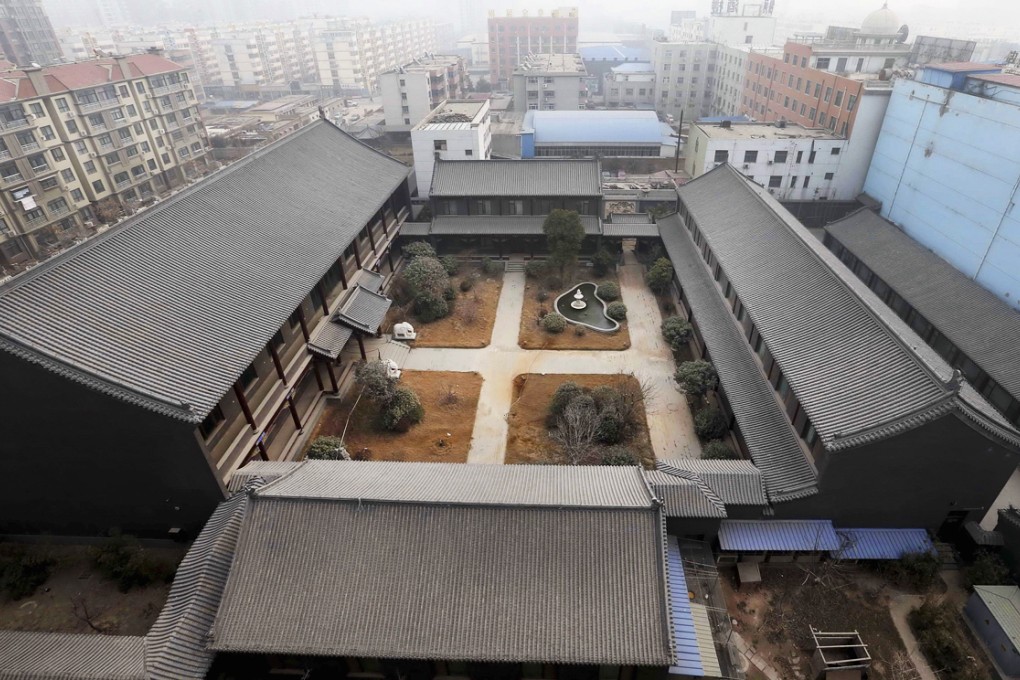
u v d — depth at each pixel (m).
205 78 150.00
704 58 107.44
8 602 25.56
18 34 119.88
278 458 31.88
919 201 49.06
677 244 48.53
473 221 52.28
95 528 27.77
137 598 25.62
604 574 20.45
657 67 111.00
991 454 23.66
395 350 41.34
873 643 23.27
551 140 77.69
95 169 69.56
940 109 45.88
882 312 31.12
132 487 25.92
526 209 52.09
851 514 25.89
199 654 19.77
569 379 38.38
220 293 28.94
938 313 38.19
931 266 42.16
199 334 26.34
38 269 23.94
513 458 32.28
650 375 38.75
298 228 36.47
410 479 25.14
